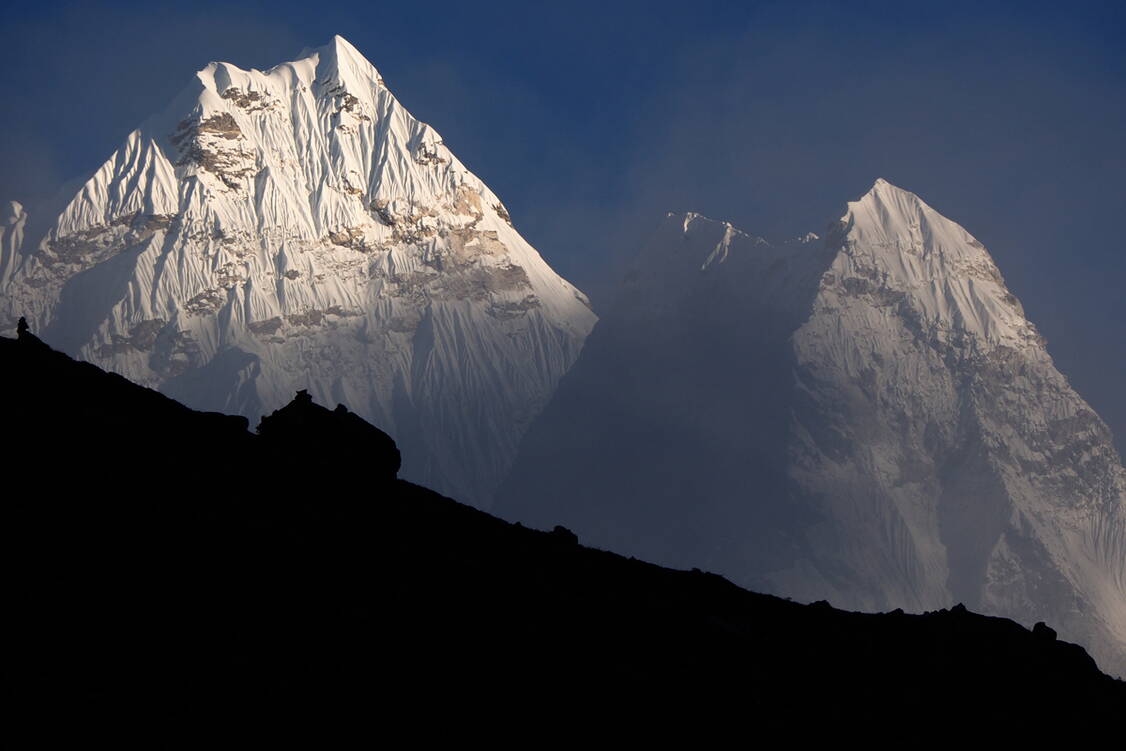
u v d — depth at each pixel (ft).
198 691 276.21
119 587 299.17
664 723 332.19
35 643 271.08
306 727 278.87
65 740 249.14
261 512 364.17
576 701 327.88
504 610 362.33
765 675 379.55
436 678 314.55
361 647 314.14
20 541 301.22
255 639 300.40
